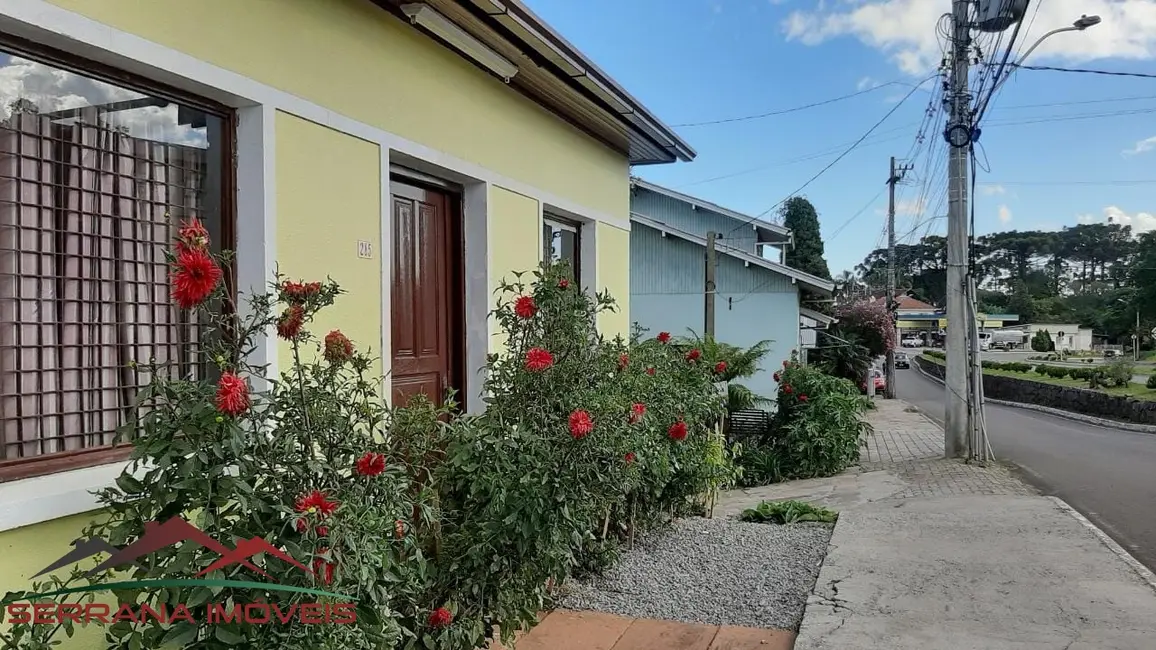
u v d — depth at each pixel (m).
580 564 4.62
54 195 2.62
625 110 6.50
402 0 4.12
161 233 2.98
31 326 2.54
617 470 3.73
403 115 4.33
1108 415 17.53
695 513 6.81
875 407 21.36
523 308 3.71
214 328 2.56
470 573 3.33
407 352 4.68
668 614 4.16
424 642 3.10
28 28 2.38
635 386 4.74
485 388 3.79
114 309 2.79
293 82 3.47
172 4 2.84
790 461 11.34
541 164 6.14
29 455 2.50
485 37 4.85
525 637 3.81
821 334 23.22
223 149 3.25
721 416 7.29
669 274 17.45
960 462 10.58
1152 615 4.02
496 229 5.38
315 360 2.78
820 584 4.55
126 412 2.80
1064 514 6.53
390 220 4.22
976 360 10.75
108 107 2.80
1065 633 3.78
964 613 4.06
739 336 17.12
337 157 3.78
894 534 5.80
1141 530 6.73
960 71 10.34
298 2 3.51
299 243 3.50
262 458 2.21
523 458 3.25
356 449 2.41
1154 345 42.47
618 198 7.93
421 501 2.83
